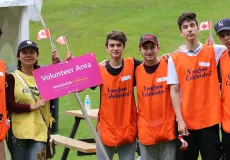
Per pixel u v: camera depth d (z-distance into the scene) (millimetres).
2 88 5469
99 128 5797
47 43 18656
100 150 5633
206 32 18031
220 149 5453
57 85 5602
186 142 5449
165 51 17297
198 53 5484
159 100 5594
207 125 5434
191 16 5496
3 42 7246
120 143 5699
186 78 5477
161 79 5594
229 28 5332
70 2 25000
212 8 22000
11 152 5684
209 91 5465
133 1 24781
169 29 20109
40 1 7055
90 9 23672
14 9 7035
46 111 5852
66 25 21281
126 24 21094
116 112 5699
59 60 5785
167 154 5633
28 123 5617
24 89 5637
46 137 5750
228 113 5371
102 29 20578
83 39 19203
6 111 5566
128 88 5703
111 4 24453
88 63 5641
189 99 5461
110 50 5637
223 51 5504
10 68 7121
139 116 5699
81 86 5633
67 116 10938
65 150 7523
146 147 5664
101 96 5750
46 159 5855
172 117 5598
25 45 5641
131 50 17547
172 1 24141
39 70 5570
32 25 21219
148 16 22125
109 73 5680
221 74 5449
